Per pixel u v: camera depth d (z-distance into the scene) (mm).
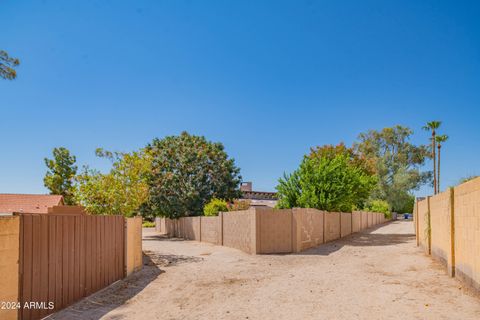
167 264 15672
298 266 14562
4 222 6086
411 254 16656
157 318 7754
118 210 21234
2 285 5996
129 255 12992
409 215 65000
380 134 68688
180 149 40344
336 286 10398
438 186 55375
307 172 24969
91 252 9656
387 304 8320
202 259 17234
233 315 7887
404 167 63875
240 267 14617
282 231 19234
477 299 8453
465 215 9812
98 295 9625
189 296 9797
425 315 7422
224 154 41719
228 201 40656
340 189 24531
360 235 29469
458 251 10523
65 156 47656
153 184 38625
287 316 7688
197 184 39406
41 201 31609
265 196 52594
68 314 7691
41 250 7195
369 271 12711
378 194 62750
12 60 15969
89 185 20531
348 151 38375
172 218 38344
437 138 55250
